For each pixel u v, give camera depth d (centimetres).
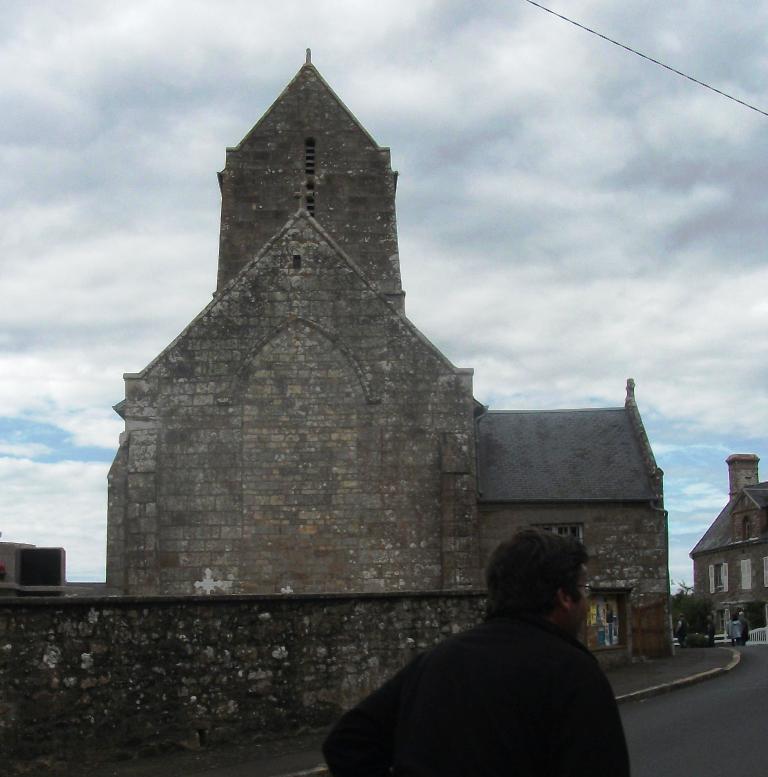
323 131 3512
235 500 2802
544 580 500
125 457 2806
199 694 1625
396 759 477
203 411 2833
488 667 474
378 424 2848
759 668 2783
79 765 1521
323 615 1725
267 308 2891
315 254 2927
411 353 2880
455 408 2858
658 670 2631
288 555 2789
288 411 2848
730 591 7081
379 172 3497
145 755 1567
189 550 2775
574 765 447
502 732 459
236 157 3484
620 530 3167
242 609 1678
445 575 2759
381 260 3434
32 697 1515
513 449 3338
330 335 2881
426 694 480
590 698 461
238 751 1598
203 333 2870
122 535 2761
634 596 3130
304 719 1686
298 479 2822
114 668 1576
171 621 1628
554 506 3167
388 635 1752
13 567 1742
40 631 1538
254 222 3450
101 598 1577
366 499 2819
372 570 2789
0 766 1473
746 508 6956
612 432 3400
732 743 1520
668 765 1373
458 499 2794
